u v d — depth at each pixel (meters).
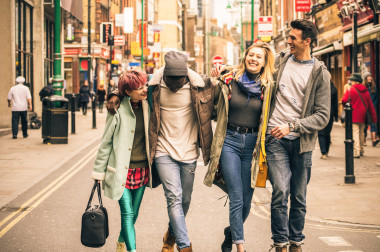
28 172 11.84
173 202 5.25
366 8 21.45
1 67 22.08
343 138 19.31
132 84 5.11
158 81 5.27
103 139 5.27
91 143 18.02
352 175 10.38
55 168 12.45
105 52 52.38
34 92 27.17
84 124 26.98
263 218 7.87
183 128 5.38
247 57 5.34
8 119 22.17
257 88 5.33
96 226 5.07
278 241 5.44
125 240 5.23
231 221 5.36
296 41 5.27
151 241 6.52
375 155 14.28
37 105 27.31
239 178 5.38
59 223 7.39
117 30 60.75
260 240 6.59
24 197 9.19
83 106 35.72
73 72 50.47
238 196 5.36
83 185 10.39
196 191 10.05
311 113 5.34
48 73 31.39
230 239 5.66
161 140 5.40
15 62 23.33
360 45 22.70
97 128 24.42
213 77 5.53
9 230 7.01
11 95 19.27
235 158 5.39
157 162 5.38
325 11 29.09
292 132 5.33
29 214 7.94
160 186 10.58
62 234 6.81
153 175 5.55
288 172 5.39
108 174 5.24
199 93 5.32
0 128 22.03
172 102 5.32
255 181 5.30
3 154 14.80
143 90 5.18
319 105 5.29
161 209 8.43
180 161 5.36
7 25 22.00
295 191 5.54
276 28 46.53
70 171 12.11
